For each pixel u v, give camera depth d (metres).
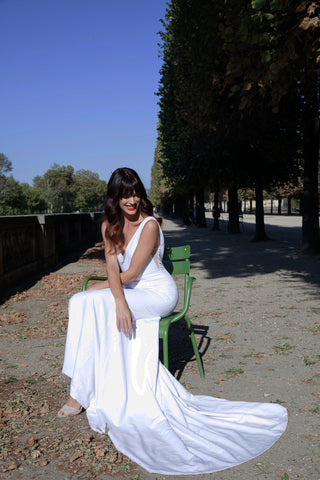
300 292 7.08
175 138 18.69
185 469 2.27
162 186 46.53
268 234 21.38
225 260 11.66
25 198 119.19
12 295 7.31
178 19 13.10
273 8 5.57
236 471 2.26
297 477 2.19
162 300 3.01
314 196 11.88
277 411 2.88
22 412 3.01
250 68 7.04
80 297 2.92
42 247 10.41
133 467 2.32
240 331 4.96
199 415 2.79
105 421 2.70
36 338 4.86
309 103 11.05
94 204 184.88
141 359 2.85
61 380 3.60
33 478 2.23
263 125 12.98
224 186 21.98
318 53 5.51
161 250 3.17
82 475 2.25
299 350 4.21
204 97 11.74
